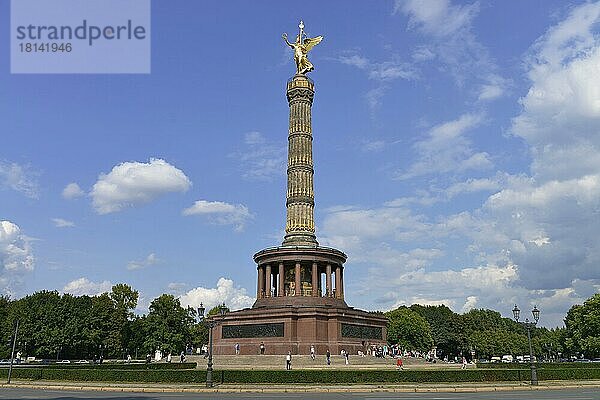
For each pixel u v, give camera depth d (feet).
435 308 615.98
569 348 406.41
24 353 385.29
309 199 295.69
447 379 178.91
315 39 322.55
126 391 154.61
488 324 611.88
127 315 434.30
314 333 251.19
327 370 175.94
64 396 132.87
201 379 176.96
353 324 266.36
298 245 284.41
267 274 285.43
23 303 411.75
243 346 261.65
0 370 207.00
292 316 253.65
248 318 264.72
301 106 306.96
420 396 132.46
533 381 172.55
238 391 150.71
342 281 291.17
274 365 226.38
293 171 298.56
